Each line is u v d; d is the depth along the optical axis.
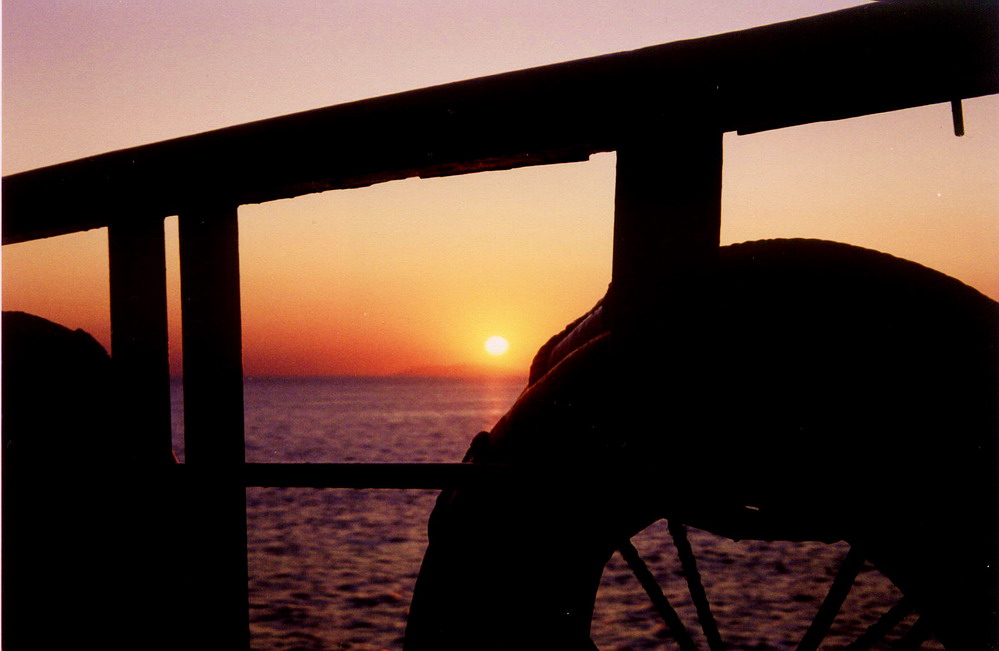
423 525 13.68
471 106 1.86
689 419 1.57
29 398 2.18
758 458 1.54
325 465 1.76
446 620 1.65
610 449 1.59
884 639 7.12
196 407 2.12
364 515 14.71
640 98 1.73
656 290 1.68
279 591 9.27
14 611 2.13
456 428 42.69
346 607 8.55
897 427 1.49
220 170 2.10
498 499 1.66
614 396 1.61
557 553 1.61
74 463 2.14
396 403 85.19
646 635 7.43
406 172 1.97
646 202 1.72
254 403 85.50
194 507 2.07
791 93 1.65
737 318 1.59
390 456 27.09
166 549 2.09
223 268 2.14
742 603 8.58
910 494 1.47
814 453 1.51
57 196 2.26
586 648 1.61
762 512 1.56
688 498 1.56
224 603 2.05
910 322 1.54
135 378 2.20
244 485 1.85
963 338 1.52
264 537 12.73
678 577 9.84
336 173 1.99
